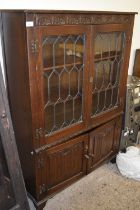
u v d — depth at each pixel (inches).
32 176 59.1
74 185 73.5
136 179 76.6
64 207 65.0
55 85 52.7
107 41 60.7
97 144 71.9
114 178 77.2
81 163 69.0
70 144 62.1
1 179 50.2
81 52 54.8
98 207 65.2
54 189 64.1
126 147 86.4
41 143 54.9
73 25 49.8
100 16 54.7
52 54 49.1
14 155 50.6
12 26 46.3
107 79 66.2
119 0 83.8
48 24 45.2
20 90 51.4
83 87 58.7
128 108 79.0
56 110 55.7
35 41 44.4
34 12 41.9
